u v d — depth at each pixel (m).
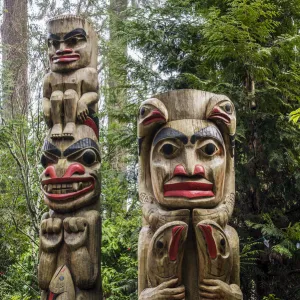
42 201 11.47
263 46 8.79
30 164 12.03
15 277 10.73
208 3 9.33
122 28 9.28
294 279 8.26
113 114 8.88
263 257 8.20
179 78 8.86
